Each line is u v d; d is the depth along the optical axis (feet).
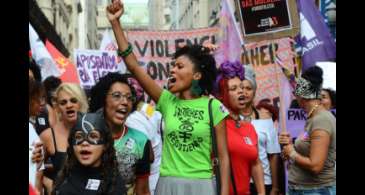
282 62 26.96
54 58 26.00
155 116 20.61
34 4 46.32
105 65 28.48
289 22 25.03
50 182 16.78
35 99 14.48
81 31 159.94
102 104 15.28
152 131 20.40
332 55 26.12
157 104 15.01
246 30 25.80
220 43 27.86
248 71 19.75
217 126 14.25
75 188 12.60
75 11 122.11
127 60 15.16
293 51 27.09
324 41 26.09
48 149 17.02
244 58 27.45
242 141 16.52
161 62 28.25
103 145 12.70
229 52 27.66
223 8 27.84
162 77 28.17
